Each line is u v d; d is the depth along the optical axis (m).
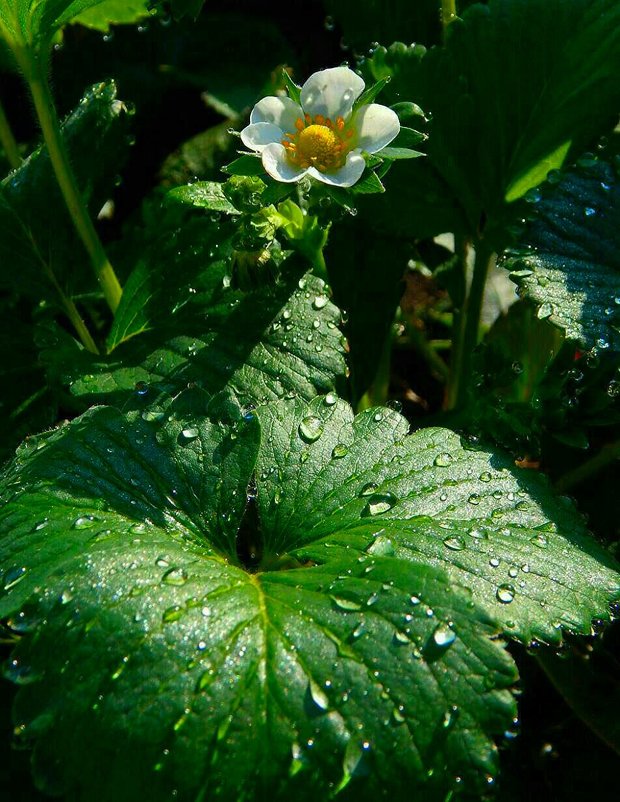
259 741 0.19
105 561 0.20
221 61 0.34
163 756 0.19
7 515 0.21
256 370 0.24
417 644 0.19
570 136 0.27
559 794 0.24
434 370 0.33
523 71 0.27
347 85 0.23
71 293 0.28
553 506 0.22
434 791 0.19
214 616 0.20
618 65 0.26
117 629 0.19
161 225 0.26
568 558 0.22
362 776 0.19
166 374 0.25
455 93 0.27
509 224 0.28
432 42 0.30
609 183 0.25
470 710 0.19
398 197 0.28
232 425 0.23
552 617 0.21
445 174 0.28
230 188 0.24
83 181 0.28
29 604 0.20
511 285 0.34
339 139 0.23
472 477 0.22
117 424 0.22
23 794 0.22
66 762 0.19
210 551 0.22
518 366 0.26
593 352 0.24
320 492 0.22
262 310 0.25
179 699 0.19
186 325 0.25
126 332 0.26
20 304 0.29
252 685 0.19
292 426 0.23
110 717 0.19
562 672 0.24
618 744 0.24
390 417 0.23
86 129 0.27
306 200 0.25
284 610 0.20
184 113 0.34
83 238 0.26
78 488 0.21
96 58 0.34
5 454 0.26
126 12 0.31
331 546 0.22
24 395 0.26
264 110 0.23
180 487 0.22
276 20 0.36
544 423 0.25
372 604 0.20
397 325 0.33
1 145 0.31
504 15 0.26
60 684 0.19
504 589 0.21
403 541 0.21
